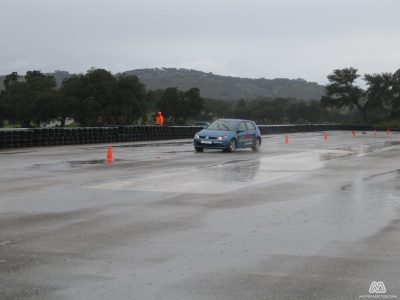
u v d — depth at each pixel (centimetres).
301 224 806
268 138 4134
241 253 637
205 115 10175
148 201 1003
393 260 609
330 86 9850
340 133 5853
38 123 8150
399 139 4038
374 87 9494
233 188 1183
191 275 550
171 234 733
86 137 3027
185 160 1911
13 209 914
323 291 503
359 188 1203
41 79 9525
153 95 8050
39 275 546
